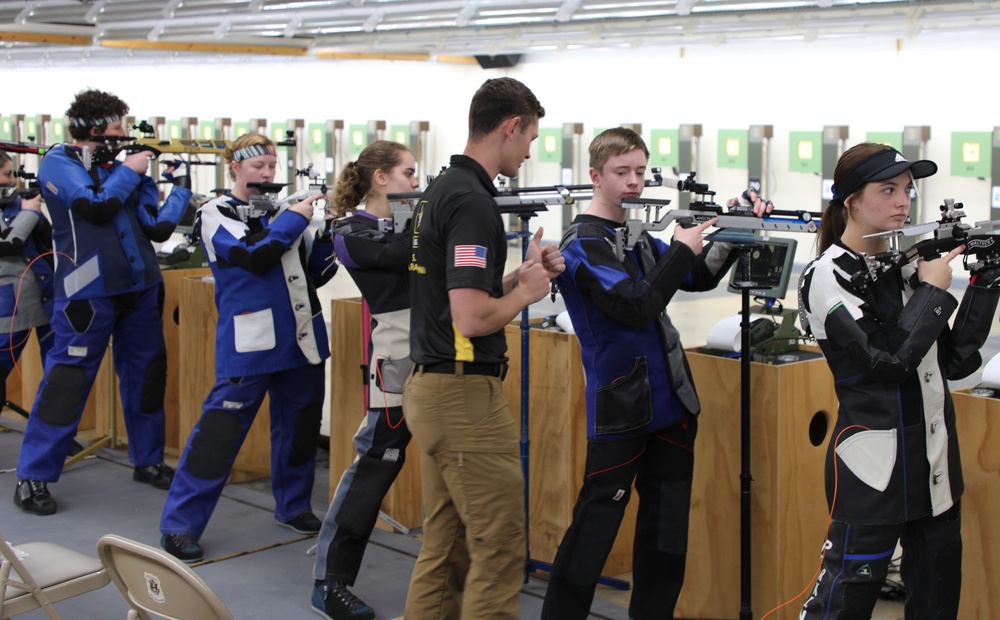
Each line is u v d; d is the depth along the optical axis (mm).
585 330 2797
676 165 9664
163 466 4566
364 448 3293
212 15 6871
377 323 3258
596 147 2805
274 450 3971
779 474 2957
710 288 3014
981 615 2846
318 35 9062
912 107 8258
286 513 4000
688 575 3207
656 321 2791
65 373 4199
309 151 12594
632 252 2863
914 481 2402
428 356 2389
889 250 2385
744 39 7684
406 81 11719
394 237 3164
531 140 2453
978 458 2814
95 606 3354
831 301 2434
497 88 2387
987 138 7727
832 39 7703
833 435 2508
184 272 4934
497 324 2309
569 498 3494
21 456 4211
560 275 2799
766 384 2959
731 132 9203
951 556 2500
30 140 5695
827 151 8656
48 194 4141
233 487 4535
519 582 2447
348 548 3271
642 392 2752
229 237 3652
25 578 2576
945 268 2393
